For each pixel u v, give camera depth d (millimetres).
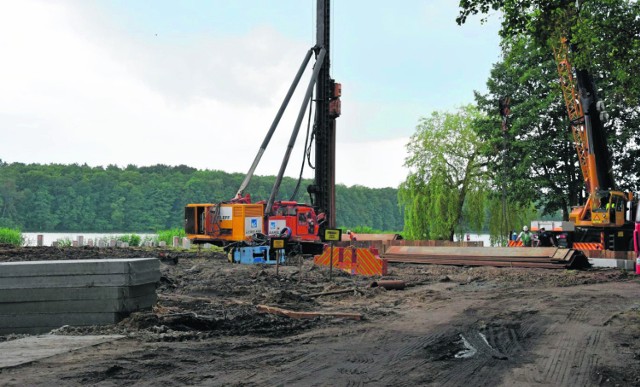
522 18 15242
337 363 8609
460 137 54344
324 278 21891
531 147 46281
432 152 54344
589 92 33719
